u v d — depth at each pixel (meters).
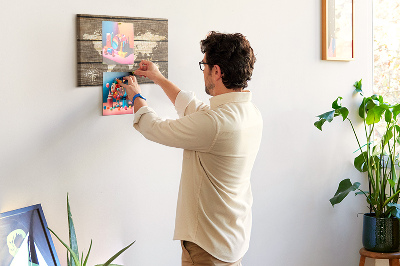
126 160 2.61
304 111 3.54
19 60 2.17
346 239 3.97
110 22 2.46
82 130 2.42
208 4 2.92
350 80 3.88
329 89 3.71
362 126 4.01
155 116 2.27
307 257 3.68
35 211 2.24
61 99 2.33
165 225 2.82
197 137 2.12
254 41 3.18
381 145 3.90
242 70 2.22
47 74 2.27
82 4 2.37
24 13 2.18
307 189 3.62
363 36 3.96
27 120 2.22
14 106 2.17
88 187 2.46
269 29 3.26
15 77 2.17
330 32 3.64
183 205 2.25
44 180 2.29
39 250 2.22
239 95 2.24
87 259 2.34
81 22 2.35
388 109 3.64
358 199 4.04
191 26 2.84
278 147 3.39
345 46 3.76
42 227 2.25
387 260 3.97
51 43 2.28
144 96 2.65
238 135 2.17
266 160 3.32
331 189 3.81
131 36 2.55
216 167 2.20
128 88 2.45
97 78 2.44
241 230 2.33
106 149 2.52
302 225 3.62
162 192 2.80
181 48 2.81
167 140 2.17
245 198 2.39
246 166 2.28
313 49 3.56
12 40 2.15
